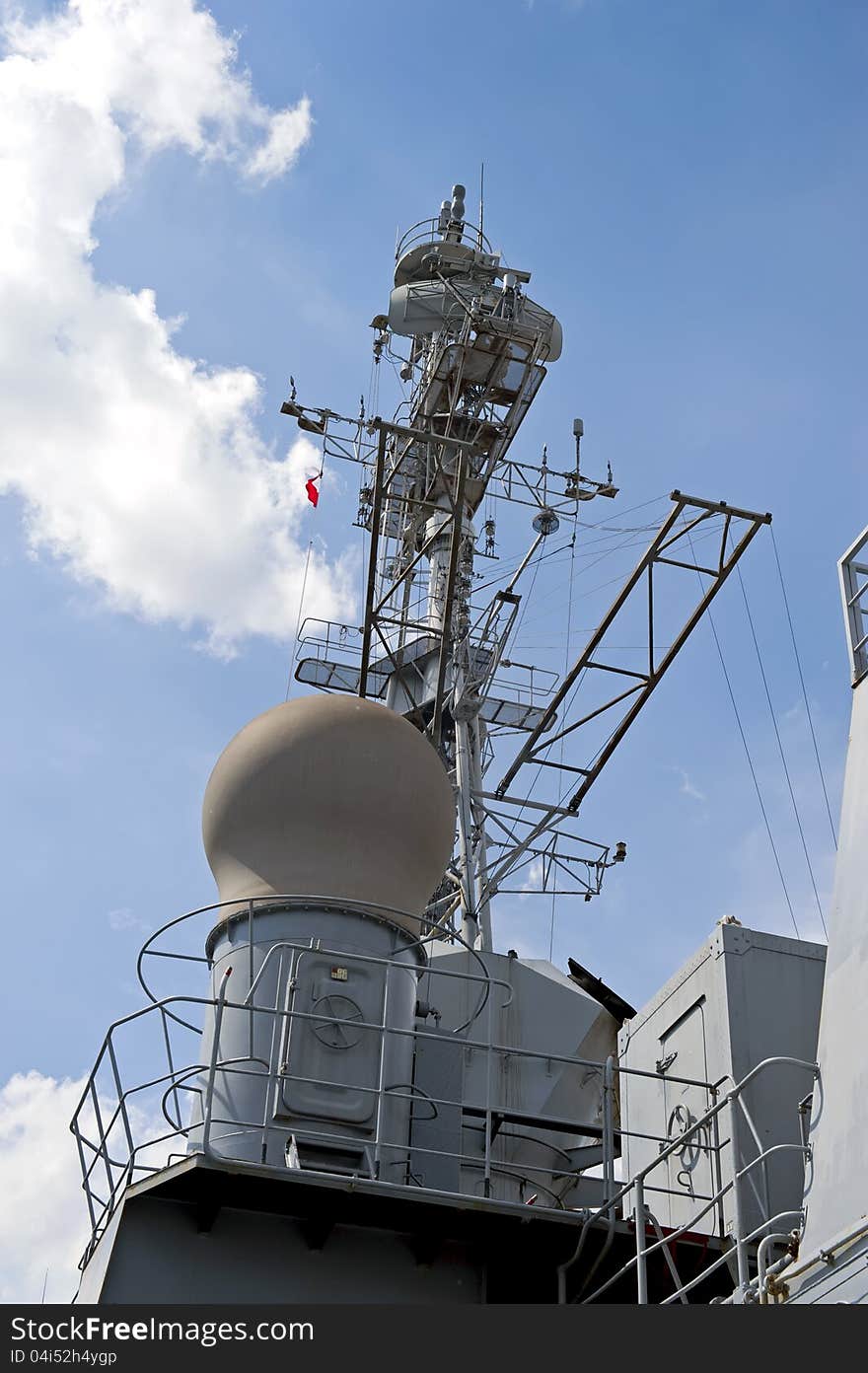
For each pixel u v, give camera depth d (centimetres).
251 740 1484
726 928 1467
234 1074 1316
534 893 2220
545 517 2366
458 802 2148
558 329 2467
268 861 1430
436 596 2327
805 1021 1426
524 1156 1811
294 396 2466
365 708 1509
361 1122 1297
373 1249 1241
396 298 2477
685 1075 1467
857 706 1188
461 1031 1437
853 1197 982
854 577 1246
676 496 1934
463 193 2620
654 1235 1264
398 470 2284
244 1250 1215
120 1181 1253
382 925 1405
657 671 2081
